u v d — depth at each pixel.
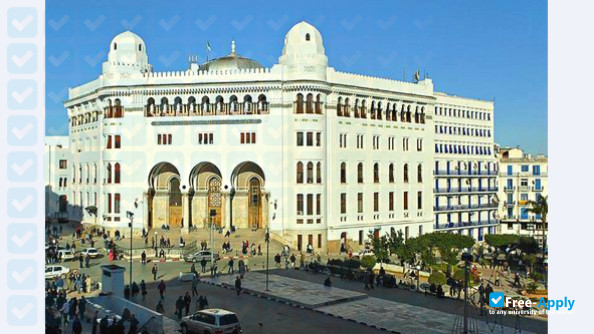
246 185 85.62
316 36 82.25
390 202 91.75
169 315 43.75
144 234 82.12
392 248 66.56
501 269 73.56
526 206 114.56
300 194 80.75
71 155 101.38
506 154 122.06
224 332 36.25
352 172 86.06
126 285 51.38
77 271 59.84
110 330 35.97
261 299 49.78
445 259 69.75
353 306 47.31
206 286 55.25
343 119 84.81
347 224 84.75
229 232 81.50
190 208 86.44
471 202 110.25
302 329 40.53
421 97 96.00
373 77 88.94
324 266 63.16
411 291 54.09
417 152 96.19
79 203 97.75
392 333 39.88
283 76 80.94
